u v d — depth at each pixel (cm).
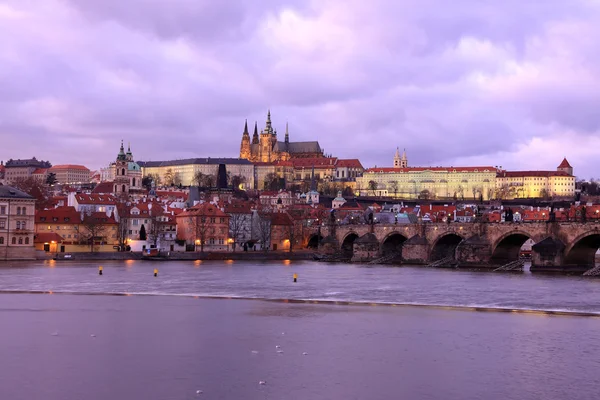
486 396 8406
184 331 11969
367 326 12562
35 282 19750
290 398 8288
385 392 8519
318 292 18038
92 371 9306
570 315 14012
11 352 10300
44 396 8288
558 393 8525
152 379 8956
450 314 14075
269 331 12019
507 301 16262
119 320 13012
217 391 8500
